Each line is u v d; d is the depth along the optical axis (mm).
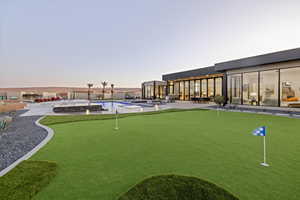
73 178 2018
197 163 2498
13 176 2049
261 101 12172
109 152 3068
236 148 3256
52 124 6273
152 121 6871
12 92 25422
